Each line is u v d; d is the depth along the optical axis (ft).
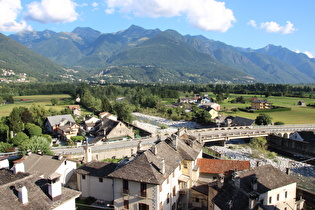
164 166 140.56
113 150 280.31
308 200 166.91
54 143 367.25
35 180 109.91
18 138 312.50
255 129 440.45
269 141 418.92
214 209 135.03
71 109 618.03
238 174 145.79
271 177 152.25
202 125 565.53
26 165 186.50
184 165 176.14
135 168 140.56
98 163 183.01
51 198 101.45
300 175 275.18
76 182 182.19
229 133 393.70
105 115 509.35
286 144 388.57
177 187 167.22
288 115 618.03
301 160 342.23
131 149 293.64
